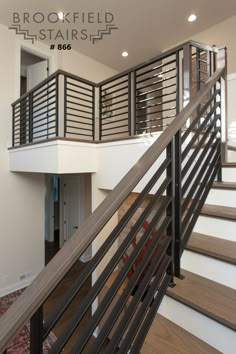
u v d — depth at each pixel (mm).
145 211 1019
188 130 1385
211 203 1775
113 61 5543
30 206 4438
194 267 1326
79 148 2818
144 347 1022
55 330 2852
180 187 1219
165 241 1181
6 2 3570
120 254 871
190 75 2064
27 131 3934
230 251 1251
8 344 495
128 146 2572
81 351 699
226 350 984
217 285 1211
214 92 1905
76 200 6023
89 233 694
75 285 722
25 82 5488
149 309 1046
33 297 557
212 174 1801
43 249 4629
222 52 2016
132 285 930
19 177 4273
